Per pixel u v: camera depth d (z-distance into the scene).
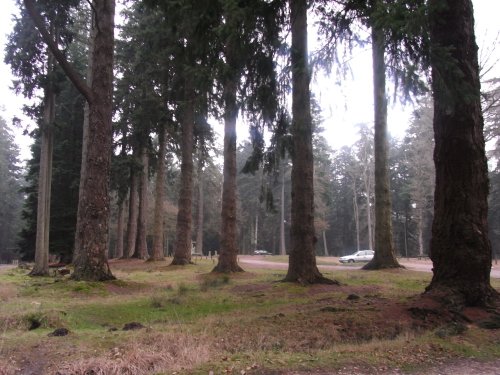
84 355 6.04
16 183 73.00
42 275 21.53
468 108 9.25
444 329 7.61
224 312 10.55
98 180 15.38
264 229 81.75
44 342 6.75
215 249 83.12
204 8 9.77
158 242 32.31
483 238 9.22
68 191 35.81
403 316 8.38
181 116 29.80
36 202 37.19
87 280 14.77
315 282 14.80
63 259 36.47
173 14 10.88
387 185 22.80
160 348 6.34
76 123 35.22
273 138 14.73
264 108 12.01
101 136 15.52
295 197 15.23
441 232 9.46
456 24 9.38
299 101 14.95
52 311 8.95
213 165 57.62
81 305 11.07
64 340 6.90
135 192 42.69
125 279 19.08
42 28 14.88
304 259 14.99
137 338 6.88
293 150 15.20
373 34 9.30
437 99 9.01
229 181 21.67
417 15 7.30
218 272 20.91
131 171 35.88
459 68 8.69
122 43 32.12
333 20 11.14
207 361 5.84
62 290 13.65
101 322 9.52
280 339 7.25
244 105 11.78
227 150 21.88
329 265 35.75
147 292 14.27
